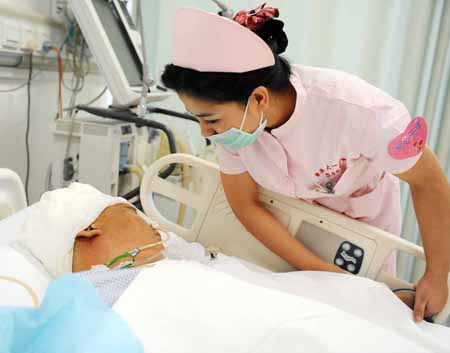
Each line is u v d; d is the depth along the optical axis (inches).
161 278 31.9
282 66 37.4
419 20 83.6
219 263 46.4
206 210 54.0
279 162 44.5
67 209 43.9
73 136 64.2
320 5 85.7
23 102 71.9
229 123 35.8
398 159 37.8
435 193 40.2
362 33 86.2
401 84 87.1
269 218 49.4
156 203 88.9
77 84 83.4
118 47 69.8
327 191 45.8
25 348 25.3
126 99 61.4
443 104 85.9
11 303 33.9
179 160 53.7
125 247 42.3
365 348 27.4
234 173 48.0
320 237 49.7
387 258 46.7
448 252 40.8
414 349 28.4
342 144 40.5
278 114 39.5
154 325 28.1
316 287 43.0
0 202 47.9
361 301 41.1
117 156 65.0
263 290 31.6
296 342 27.0
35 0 70.5
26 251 42.6
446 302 41.2
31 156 76.7
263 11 35.5
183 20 32.6
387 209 51.5
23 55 67.6
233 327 27.6
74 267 41.2
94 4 65.9
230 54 31.9
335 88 38.9
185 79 33.3
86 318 26.5
